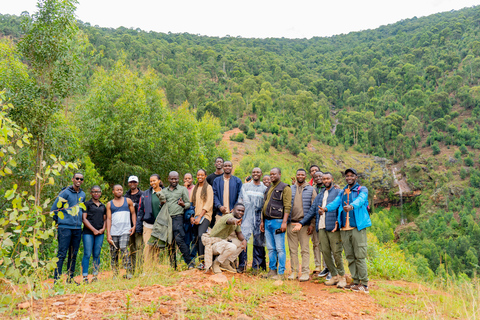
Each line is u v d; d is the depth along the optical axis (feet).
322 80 577.02
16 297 11.16
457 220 268.21
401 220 300.61
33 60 33.19
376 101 497.46
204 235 19.13
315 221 21.38
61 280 16.21
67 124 38.68
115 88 52.37
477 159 332.19
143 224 20.49
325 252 19.42
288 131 370.94
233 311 12.50
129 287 14.87
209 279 16.58
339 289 18.31
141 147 52.24
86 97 51.06
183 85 399.24
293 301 15.40
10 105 12.84
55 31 32.55
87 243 18.60
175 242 20.33
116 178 52.13
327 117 465.88
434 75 504.02
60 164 12.97
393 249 41.42
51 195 34.45
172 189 20.53
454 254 203.51
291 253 20.22
